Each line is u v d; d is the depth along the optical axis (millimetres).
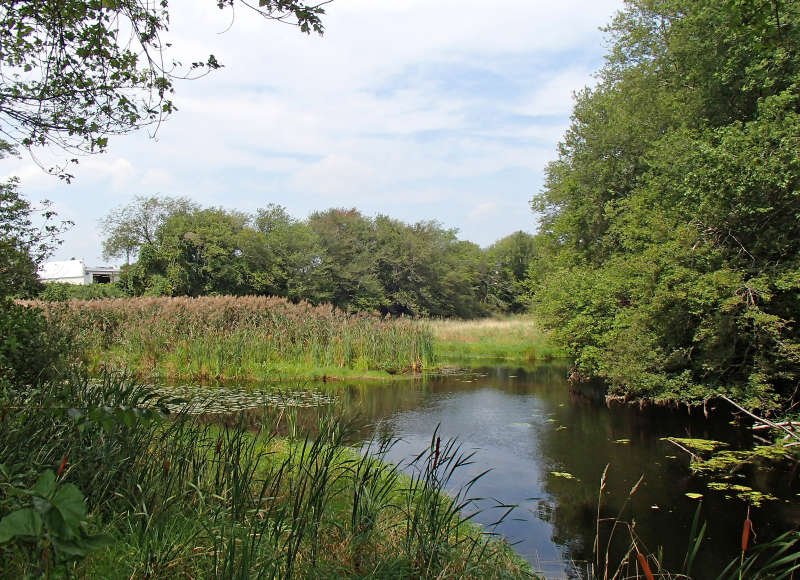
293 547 3564
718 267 11617
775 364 10836
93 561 3203
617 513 6562
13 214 6395
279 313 18547
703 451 9086
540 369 20094
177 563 3223
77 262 52906
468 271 64750
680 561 5352
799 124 10430
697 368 12281
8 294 6469
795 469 8094
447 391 14914
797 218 10633
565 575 5035
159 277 39594
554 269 25531
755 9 5844
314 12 4309
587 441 9766
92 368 12828
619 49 21594
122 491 4039
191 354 16047
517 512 6543
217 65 5258
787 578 4941
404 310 54375
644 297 12750
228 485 4230
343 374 16844
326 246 51031
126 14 4930
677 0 15305
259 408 11078
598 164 21141
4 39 5164
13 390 4555
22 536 1375
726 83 13844
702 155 11383
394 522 4484
